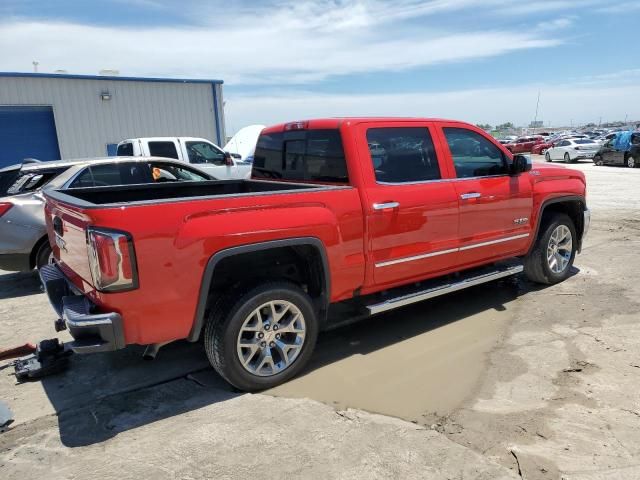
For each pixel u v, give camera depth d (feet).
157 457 9.10
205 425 10.13
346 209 12.13
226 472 8.62
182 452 9.22
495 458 8.78
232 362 10.93
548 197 17.35
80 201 10.52
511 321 15.31
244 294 10.84
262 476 8.48
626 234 27.66
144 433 9.93
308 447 9.26
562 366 12.19
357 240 12.41
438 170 14.38
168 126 63.26
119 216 9.23
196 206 10.00
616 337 13.75
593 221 31.94
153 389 11.85
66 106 57.11
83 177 21.15
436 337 14.38
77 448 9.50
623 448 8.95
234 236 10.35
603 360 12.41
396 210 13.01
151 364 13.29
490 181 15.44
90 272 9.65
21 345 14.71
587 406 10.36
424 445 9.21
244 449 9.26
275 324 11.46
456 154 14.93
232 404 10.98
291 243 11.16
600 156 85.71
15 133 55.36
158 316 9.86
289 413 10.50
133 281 9.41
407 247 13.46
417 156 14.02
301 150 14.74
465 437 9.43
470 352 13.26
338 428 9.87
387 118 13.71
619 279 19.12
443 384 11.59
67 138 57.62
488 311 16.28
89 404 11.21
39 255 20.08
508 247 16.48
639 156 76.89
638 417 9.90
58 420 10.57
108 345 9.43
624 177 62.75
